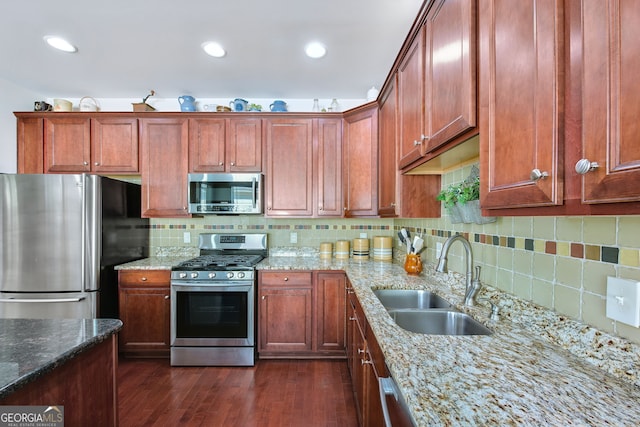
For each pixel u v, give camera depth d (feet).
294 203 8.92
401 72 5.63
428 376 2.43
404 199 6.18
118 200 8.35
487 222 4.25
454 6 3.42
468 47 3.07
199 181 8.63
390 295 5.78
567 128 1.95
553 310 3.20
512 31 2.44
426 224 7.01
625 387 2.28
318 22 6.09
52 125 8.83
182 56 7.32
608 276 2.58
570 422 1.88
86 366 3.31
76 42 6.77
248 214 9.30
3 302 7.25
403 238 7.64
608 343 2.53
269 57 7.34
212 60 7.50
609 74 1.65
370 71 8.01
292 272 8.13
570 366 2.61
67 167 8.83
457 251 5.50
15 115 8.79
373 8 5.70
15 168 8.86
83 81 8.64
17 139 8.82
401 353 2.85
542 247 3.37
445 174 5.90
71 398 3.09
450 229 5.76
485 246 4.55
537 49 2.15
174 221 9.85
